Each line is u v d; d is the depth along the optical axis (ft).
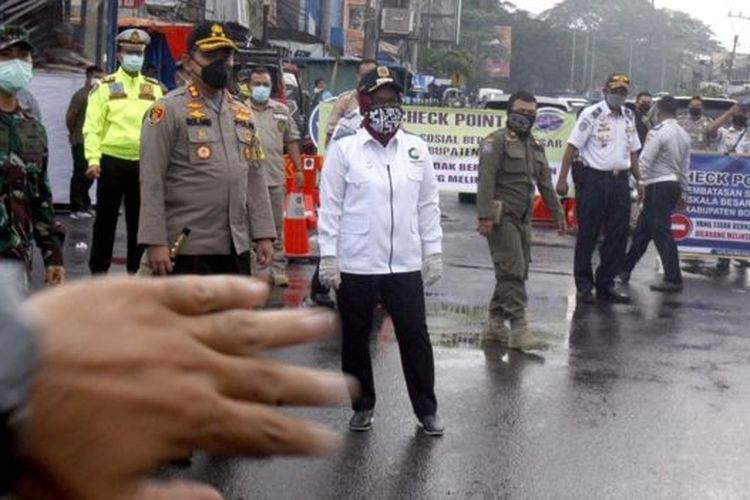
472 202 75.36
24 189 19.53
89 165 31.83
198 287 2.50
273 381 2.50
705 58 332.19
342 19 185.68
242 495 18.38
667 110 42.88
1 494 2.28
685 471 20.65
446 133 60.54
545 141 60.44
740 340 33.63
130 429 2.34
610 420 23.76
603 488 19.57
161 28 70.54
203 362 2.43
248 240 20.54
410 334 21.97
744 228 49.88
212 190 19.83
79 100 48.32
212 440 2.43
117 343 2.36
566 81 402.93
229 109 20.31
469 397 25.00
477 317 34.45
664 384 27.25
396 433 22.06
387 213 21.86
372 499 18.62
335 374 2.77
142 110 32.04
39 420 2.27
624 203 38.93
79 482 2.30
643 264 50.83
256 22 113.19
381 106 21.93
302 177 43.19
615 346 31.53
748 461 21.47
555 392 25.82
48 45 50.83
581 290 39.27
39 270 34.94
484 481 19.66
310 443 2.50
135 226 32.42
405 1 168.96
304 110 80.69
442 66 218.59
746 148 56.49
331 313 2.84
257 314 2.53
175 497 2.62
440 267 22.75
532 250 51.93
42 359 2.28
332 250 21.81
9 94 19.39
